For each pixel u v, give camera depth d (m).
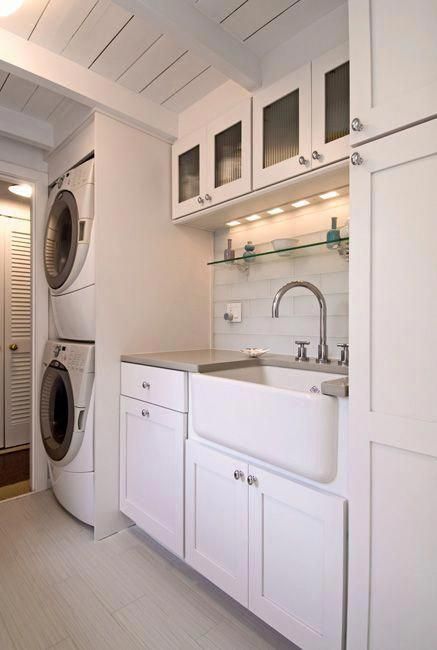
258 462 1.28
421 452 0.90
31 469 2.42
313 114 1.47
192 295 2.28
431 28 0.90
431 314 0.89
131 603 1.45
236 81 1.64
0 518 2.07
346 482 1.05
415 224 0.92
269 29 1.51
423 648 0.90
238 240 2.25
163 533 1.67
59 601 1.45
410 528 0.92
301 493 1.13
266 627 1.34
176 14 1.35
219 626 1.35
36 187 2.37
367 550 0.99
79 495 1.93
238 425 1.31
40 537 1.89
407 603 0.92
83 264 1.90
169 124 2.07
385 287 0.97
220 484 1.40
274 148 1.63
